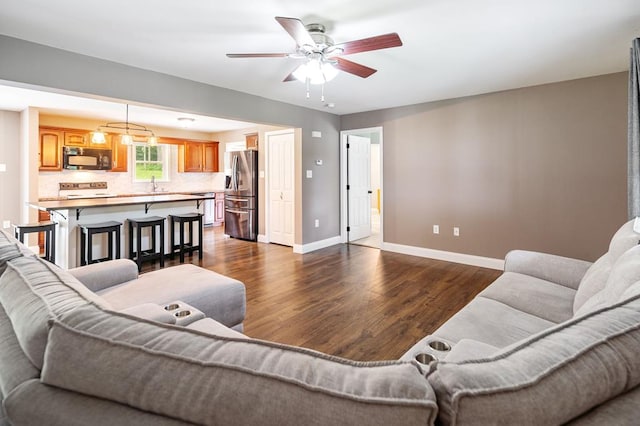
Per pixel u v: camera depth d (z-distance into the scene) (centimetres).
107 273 229
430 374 64
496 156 433
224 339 76
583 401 60
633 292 105
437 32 255
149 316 154
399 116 517
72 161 610
